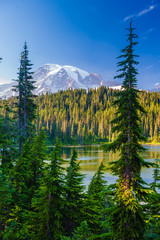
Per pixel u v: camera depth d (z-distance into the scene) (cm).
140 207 730
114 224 766
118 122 843
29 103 2191
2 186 1072
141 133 770
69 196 1070
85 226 718
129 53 780
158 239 794
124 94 786
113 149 839
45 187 959
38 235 912
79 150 9244
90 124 17100
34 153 1408
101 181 1712
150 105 17925
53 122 13800
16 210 981
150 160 5341
